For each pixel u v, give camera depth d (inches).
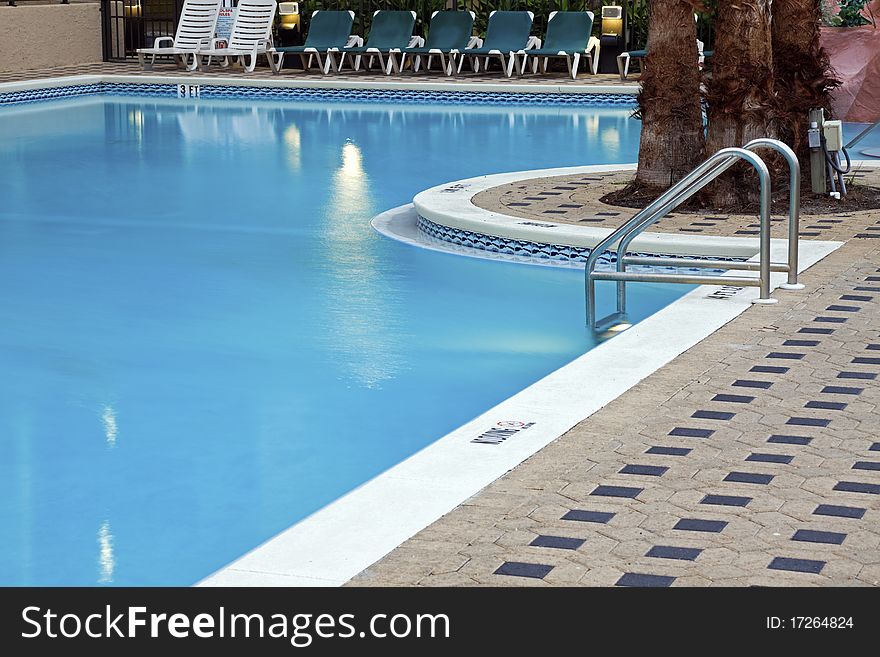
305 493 205.9
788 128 400.2
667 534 158.2
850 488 172.2
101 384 264.5
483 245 374.6
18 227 420.8
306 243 393.1
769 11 383.9
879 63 626.2
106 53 920.3
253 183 496.7
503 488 174.4
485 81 766.5
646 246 339.0
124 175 518.3
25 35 853.8
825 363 230.7
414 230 409.4
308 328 303.3
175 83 808.3
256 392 258.1
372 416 243.6
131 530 191.3
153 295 334.3
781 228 354.3
